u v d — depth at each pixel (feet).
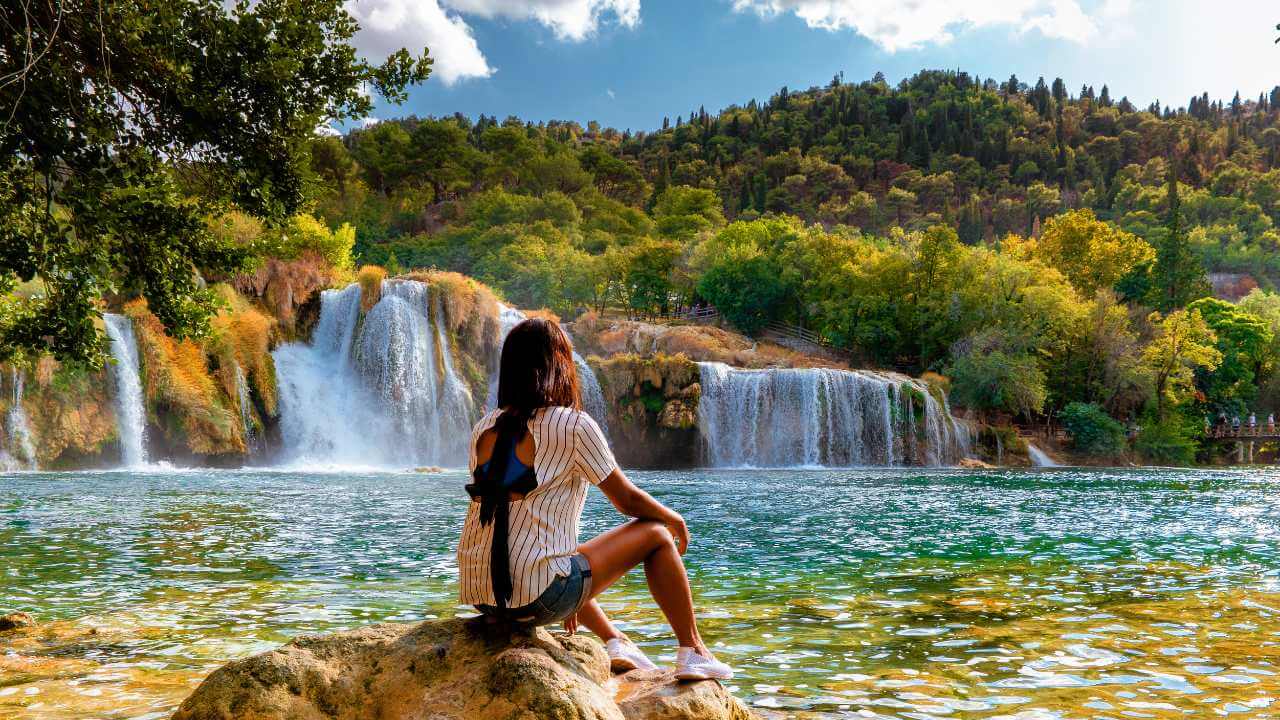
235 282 136.05
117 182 26.25
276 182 29.37
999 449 168.25
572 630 13.98
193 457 117.60
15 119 23.68
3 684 15.08
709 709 11.75
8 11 23.22
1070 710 13.61
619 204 515.91
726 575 29.27
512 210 423.23
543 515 11.13
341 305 146.10
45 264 25.81
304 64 28.40
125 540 37.93
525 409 11.19
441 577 27.94
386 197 481.46
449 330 150.00
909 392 161.89
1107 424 172.96
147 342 114.73
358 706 10.89
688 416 150.71
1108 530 45.55
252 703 10.72
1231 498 72.59
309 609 22.41
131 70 26.16
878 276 215.10
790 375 157.48
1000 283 195.83
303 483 83.20
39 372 103.30
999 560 33.24
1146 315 204.85
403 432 138.31
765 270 237.04
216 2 27.09
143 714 13.24
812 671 16.26
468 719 10.28
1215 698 14.24
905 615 22.00
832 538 41.22
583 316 204.23
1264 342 221.66
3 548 35.06
